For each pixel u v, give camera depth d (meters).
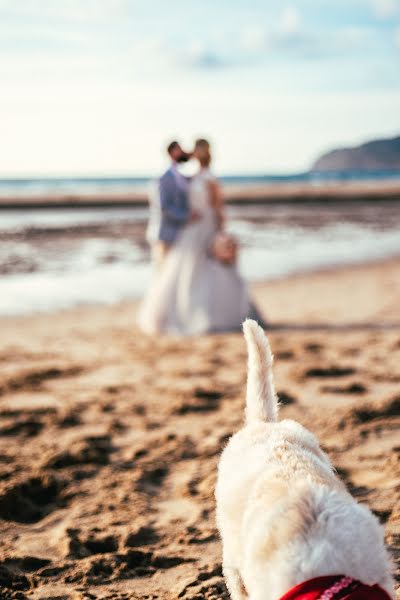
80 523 4.29
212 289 9.70
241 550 2.65
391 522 4.04
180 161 9.73
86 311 11.71
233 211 39.38
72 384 7.27
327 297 12.82
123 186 100.38
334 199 49.38
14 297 12.96
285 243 22.36
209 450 5.29
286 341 8.95
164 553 3.90
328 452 5.15
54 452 5.27
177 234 9.84
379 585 2.19
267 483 2.64
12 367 8.02
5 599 3.50
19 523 4.39
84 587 3.61
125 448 5.44
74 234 24.97
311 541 2.25
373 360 7.81
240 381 7.14
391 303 11.95
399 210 39.41
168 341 9.28
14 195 57.72
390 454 5.03
